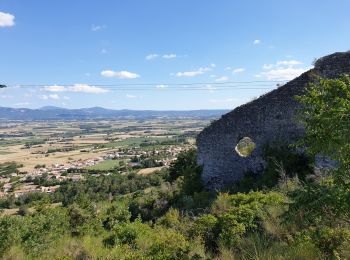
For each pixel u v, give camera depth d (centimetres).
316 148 470
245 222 813
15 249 1018
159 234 1084
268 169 1753
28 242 1096
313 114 477
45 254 1030
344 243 528
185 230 998
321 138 463
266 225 745
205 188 2016
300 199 457
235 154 1970
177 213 1391
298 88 1756
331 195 430
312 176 1183
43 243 1124
